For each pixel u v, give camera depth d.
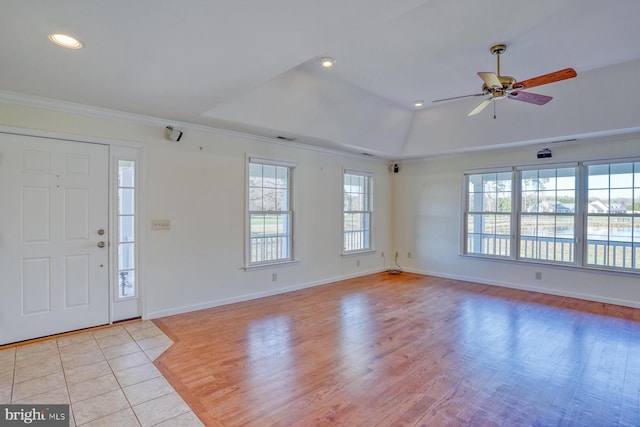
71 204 3.46
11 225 3.16
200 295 4.32
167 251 4.04
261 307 4.43
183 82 2.84
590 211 4.89
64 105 3.34
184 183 4.16
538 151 5.26
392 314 4.17
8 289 3.16
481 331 3.60
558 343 3.29
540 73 3.70
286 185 5.30
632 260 4.56
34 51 2.26
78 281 3.52
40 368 2.73
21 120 3.19
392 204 7.11
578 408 2.23
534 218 5.41
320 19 1.91
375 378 2.61
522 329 3.66
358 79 3.88
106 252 3.68
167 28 1.98
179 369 2.74
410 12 2.54
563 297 4.98
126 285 3.83
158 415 2.14
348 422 2.08
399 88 4.19
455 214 6.25
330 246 5.90
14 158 3.16
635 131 4.24
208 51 2.29
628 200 4.59
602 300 4.73
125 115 3.69
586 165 4.89
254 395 2.37
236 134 4.55
